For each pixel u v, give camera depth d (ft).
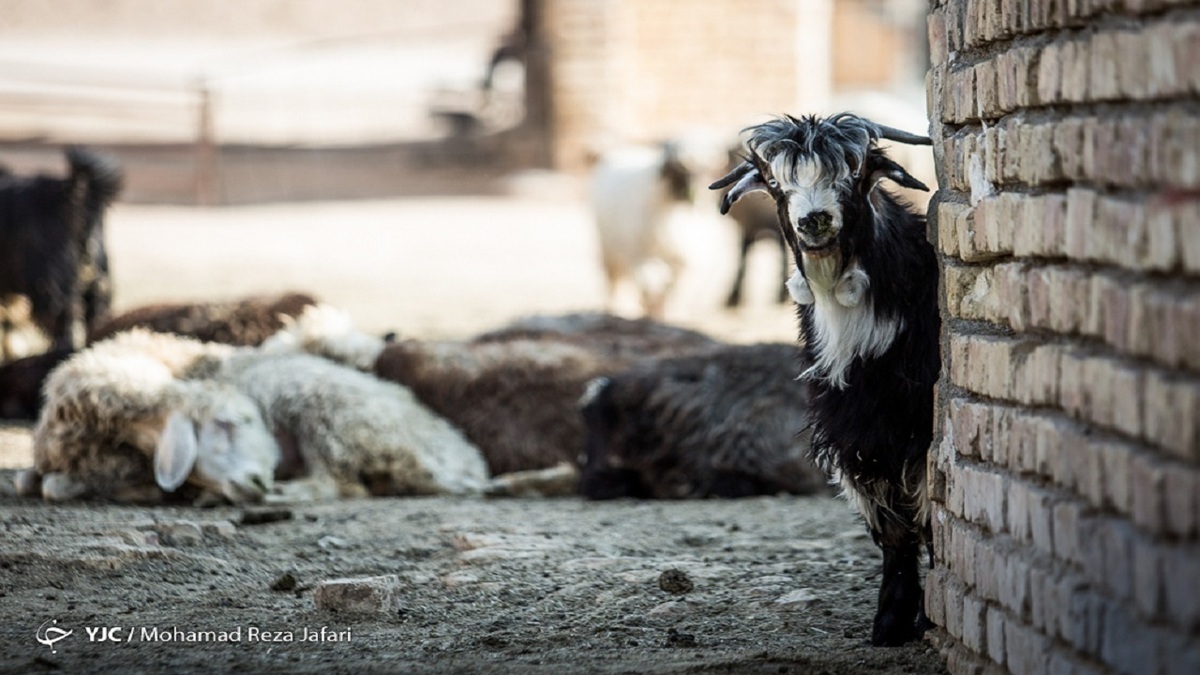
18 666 20.04
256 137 140.77
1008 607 17.31
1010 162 17.70
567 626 22.82
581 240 99.09
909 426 21.54
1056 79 16.22
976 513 18.69
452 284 80.89
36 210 56.65
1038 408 16.81
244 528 30.68
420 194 120.47
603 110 123.44
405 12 227.40
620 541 28.99
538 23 131.34
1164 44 13.51
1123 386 14.34
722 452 35.12
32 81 135.64
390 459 35.70
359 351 38.75
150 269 82.99
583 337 41.86
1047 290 16.51
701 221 69.82
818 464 22.91
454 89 145.69
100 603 24.14
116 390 33.24
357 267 86.33
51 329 57.31
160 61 180.55
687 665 19.75
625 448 35.70
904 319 21.49
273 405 35.94
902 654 20.51
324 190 120.67
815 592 24.52
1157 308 13.65
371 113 156.15
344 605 23.67
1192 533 13.00
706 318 70.79
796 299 22.25
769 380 35.63
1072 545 15.48
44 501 33.78
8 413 47.03
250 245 93.71
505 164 129.49
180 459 32.73
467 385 37.93
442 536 29.94
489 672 19.63
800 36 121.19
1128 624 14.05
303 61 187.01
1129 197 14.43
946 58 20.98
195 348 36.81
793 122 21.72
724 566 26.63
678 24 122.62
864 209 21.25
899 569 21.97
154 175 118.52
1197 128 12.91
